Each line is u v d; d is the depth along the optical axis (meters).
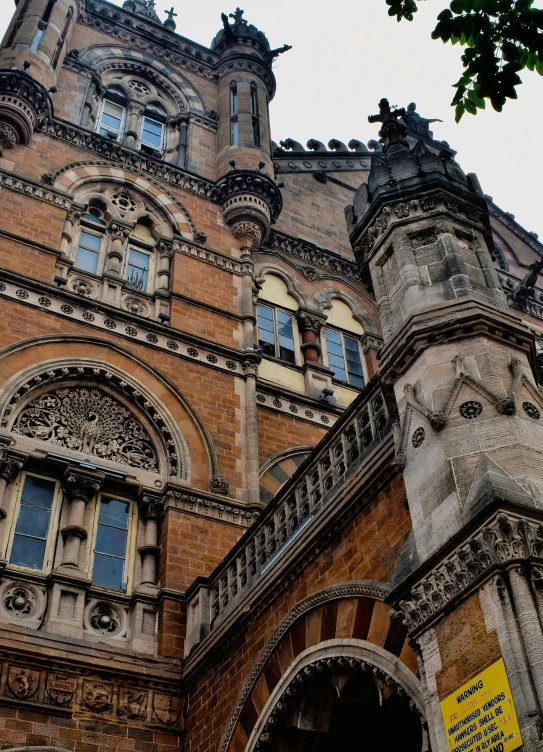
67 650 14.25
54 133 22.73
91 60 26.33
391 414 11.16
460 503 9.23
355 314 25.41
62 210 21.17
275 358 22.62
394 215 13.06
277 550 13.40
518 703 7.66
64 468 16.95
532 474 9.21
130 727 14.07
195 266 22.38
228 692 13.32
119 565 16.52
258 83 28.33
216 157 26.08
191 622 15.43
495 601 8.31
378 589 10.42
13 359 17.70
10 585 14.95
